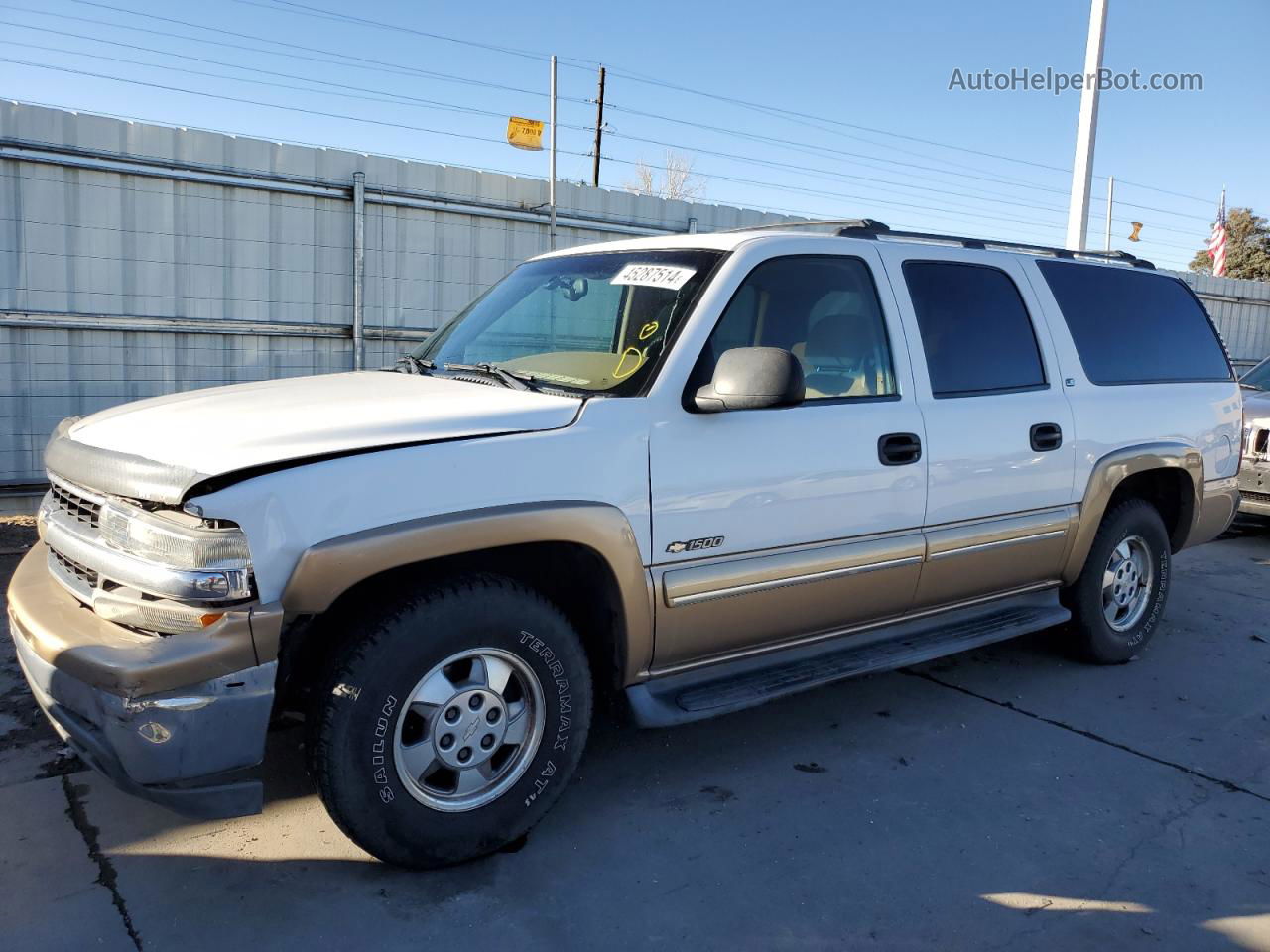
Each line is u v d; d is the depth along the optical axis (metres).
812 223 4.08
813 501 3.48
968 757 3.87
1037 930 2.74
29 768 3.51
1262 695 4.64
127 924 2.65
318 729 2.67
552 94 10.52
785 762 3.78
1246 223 47.94
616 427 3.05
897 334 3.84
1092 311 4.73
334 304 8.38
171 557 2.51
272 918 2.69
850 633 3.82
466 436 2.83
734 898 2.85
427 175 8.59
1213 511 5.30
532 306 3.80
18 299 7.16
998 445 4.07
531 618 2.92
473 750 2.90
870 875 2.99
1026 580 4.42
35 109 6.97
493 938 2.63
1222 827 3.36
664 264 3.58
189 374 7.88
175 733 2.46
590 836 3.18
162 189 7.54
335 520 2.58
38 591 2.95
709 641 3.35
